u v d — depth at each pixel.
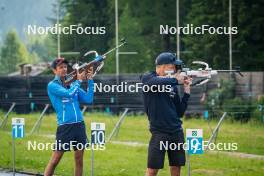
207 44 73.38
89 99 27.66
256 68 75.44
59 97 27.05
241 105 66.50
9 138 50.72
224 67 73.19
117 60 80.88
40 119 57.22
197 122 63.06
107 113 71.62
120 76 75.50
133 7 84.00
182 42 75.56
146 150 42.41
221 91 69.06
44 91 82.75
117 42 80.50
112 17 82.88
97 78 75.62
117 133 50.88
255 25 75.75
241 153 41.09
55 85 27.12
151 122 23.33
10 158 38.66
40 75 84.19
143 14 83.75
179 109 23.70
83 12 83.00
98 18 83.00
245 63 74.81
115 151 41.75
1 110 81.38
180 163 23.47
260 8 76.12
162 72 23.58
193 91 69.00
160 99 23.12
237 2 75.69
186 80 23.64
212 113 64.81
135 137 50.88
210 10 75.69
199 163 35.69
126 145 45.41
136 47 82.19
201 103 68.81
